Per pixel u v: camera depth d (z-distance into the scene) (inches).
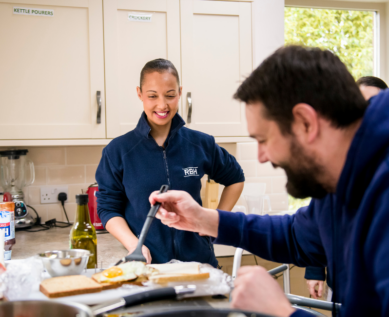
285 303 26.5
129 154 62.5
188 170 63.9
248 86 28.6
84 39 81.2
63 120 80.9
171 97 60.8
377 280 22.4
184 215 43.4
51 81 80.0
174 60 85.8
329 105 26.1
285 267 65.7
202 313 22.9
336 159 27.5
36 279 36.1
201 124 87.7
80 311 25.0
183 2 85.6
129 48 83.4
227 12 88.0
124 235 57.3
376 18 119.5
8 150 84.7
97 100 81.4
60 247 68.2
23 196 87.6
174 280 35.7
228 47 88.7
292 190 30.0
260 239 42.5
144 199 61.4
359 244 25.5
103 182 63.9
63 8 80.0
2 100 77.9
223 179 72.9
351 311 26.4
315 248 39.4
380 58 119.6
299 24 115.6
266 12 102.1
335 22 117.7
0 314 25.9
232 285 35.5
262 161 31.0
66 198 93.4
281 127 27.3
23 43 78.5
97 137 82.6
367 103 27.6
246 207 101.8
